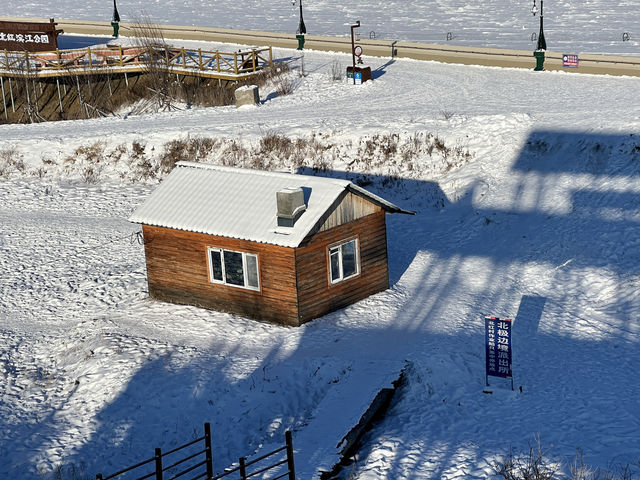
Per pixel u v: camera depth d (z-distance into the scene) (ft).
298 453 55.72
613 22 294.87
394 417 62.23
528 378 66.95
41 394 71.72
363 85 165.78
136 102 177.58
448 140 126.72
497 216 106.01
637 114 120.47
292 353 73.05
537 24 298.76
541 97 142.61
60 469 59.36
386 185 123.44
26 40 192.65
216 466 58.59
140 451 61.72
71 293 93.50
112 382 70.23
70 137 142.92
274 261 77.82
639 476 48.70
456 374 67.36
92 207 125.18
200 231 80.59
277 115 148.97
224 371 70.54
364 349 72.59
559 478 49.55
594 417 58.59
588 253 90.74
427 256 98.22
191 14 355.36
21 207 126.21
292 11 359.46
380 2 380.37
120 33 229.04
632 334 73.41
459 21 315.78
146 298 89.66
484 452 54.44
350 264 82.99
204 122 147.95
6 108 183.62
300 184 81.66
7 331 84.89
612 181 104.88
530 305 82.02
